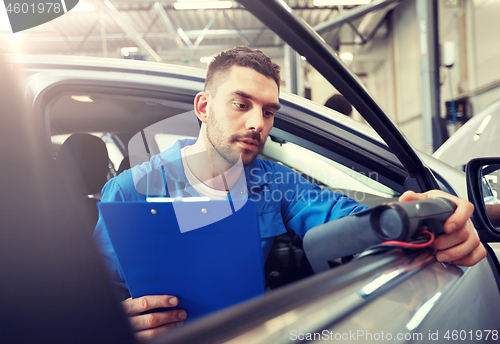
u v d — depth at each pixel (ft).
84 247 0.70
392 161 3.02
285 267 3.04
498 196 2.61
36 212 0.66
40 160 0.72
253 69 2.48
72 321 0.63
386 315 1.22
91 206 2.60
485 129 4.32
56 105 4.07
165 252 1.51
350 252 1.55
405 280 1.49
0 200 0.63
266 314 0.94
